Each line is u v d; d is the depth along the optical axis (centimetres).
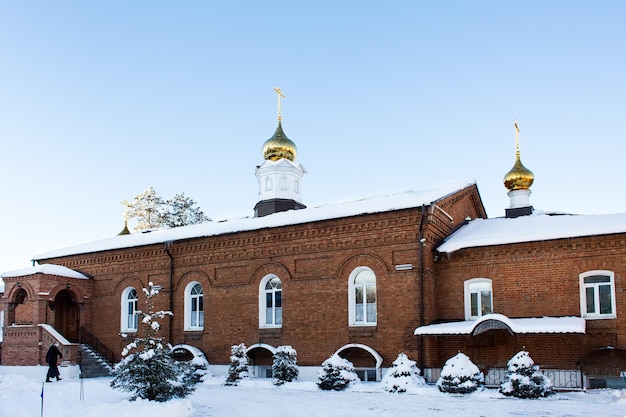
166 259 3145
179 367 1912
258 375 2756
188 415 1622
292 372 2516
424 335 2384
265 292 2828
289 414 1703
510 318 2361
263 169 3572
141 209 5972
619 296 2198
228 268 2930
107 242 3584
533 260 2375
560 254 2330
